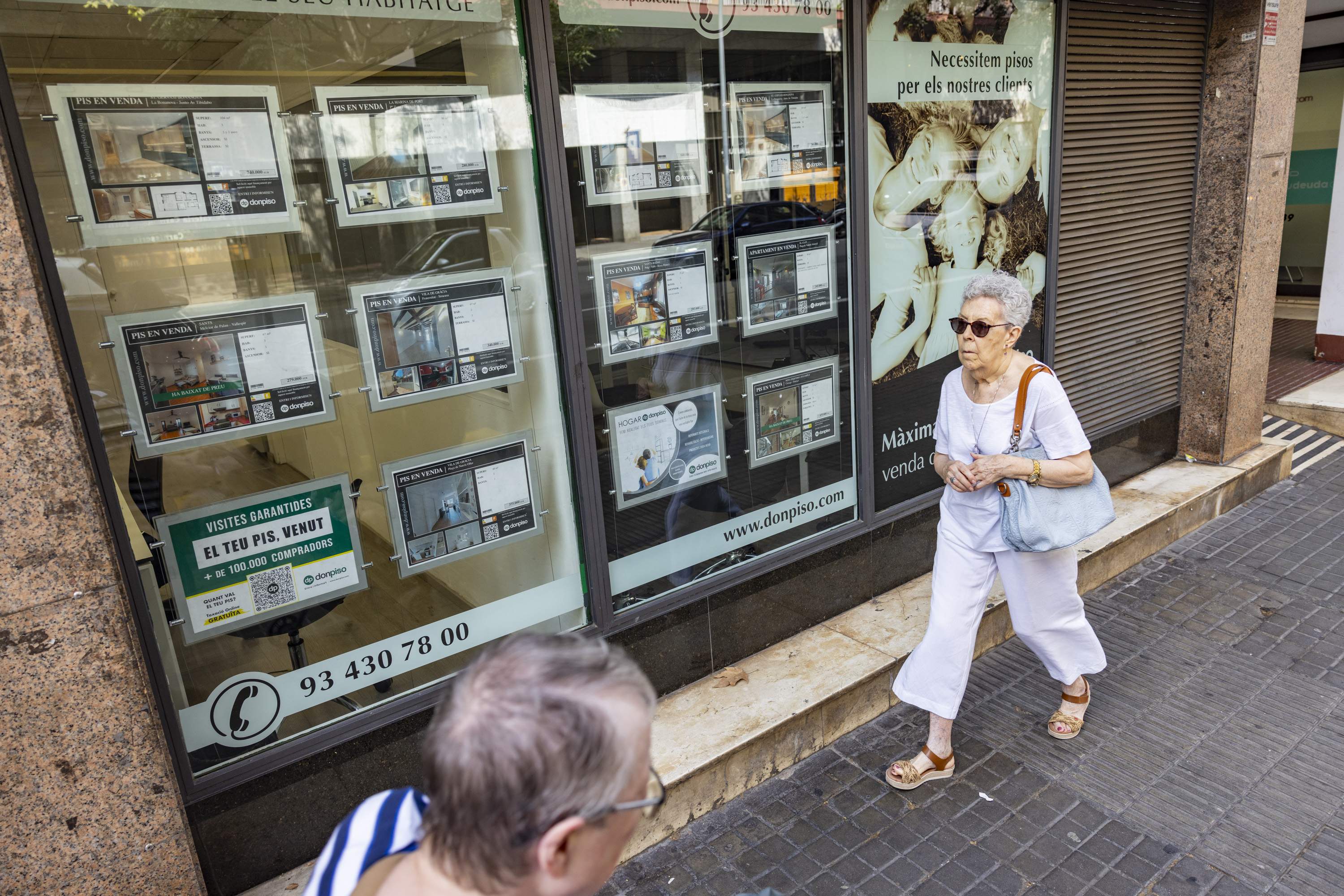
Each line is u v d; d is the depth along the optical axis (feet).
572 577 11.02
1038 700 12.39
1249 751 11.09
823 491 13.38
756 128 11.61
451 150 9.25
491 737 2.78
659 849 9.98
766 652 12.66
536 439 10.42
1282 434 23.31
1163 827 9.87
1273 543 17.07
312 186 8.43
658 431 11.41
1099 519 9.74
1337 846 9.48
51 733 6.78
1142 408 18.67
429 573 9.77
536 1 9.36
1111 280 17.20
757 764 10.82
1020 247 15.17
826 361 13.02
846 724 11.82
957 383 10.13
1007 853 9.61
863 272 12.98
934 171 13.65
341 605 9.16
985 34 13.78
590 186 10.24
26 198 6.95
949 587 10.26
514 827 2.76
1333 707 11.92
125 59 7.35
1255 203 17.85
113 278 7.49
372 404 9.09
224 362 8.14
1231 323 18.40
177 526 8.05
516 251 9.91
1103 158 16.33
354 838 3.37
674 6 10.58
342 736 9.06
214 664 8.41
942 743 10.65
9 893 6.84
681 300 11.33
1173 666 13.10
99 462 7.46
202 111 7.76
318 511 8.87
